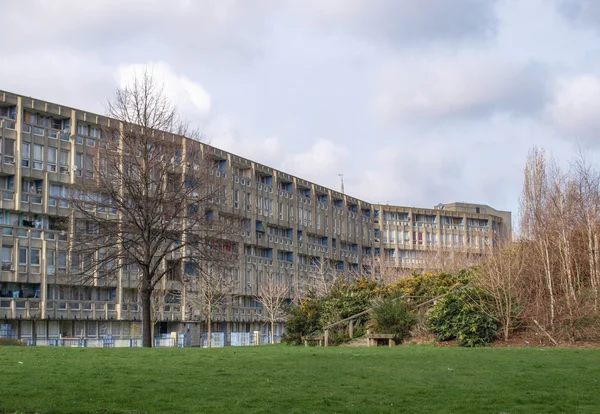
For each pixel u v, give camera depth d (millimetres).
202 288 75250
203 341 83812
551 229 44688
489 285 38531
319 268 97250
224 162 91812
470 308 37531
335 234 118000
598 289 39219
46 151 67625
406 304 42656
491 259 41156
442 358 26859
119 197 46188
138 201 45031
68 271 58500
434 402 17109
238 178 94562
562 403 17078
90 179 49656
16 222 65625
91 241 46625
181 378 19828
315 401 16812
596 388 19344
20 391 16953
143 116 46719
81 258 52406
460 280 47906
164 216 46375
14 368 21203
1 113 65875
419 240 135625
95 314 71062
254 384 19094
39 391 17016
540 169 53375
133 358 25203
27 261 65500
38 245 66500
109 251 50531
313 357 26734
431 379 20906
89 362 23484
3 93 64750
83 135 70688
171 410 15406
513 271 39281
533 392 18578
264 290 91562
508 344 36781
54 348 30172
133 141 45969
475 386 19531
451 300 38938
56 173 68188
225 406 15930
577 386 19641
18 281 64688
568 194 47344
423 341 38531
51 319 67188
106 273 48688
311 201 112062
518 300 38031
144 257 46219
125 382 18781
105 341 69312
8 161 64750
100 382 18641
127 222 45375
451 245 124125
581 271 43562
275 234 103188
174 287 77062
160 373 20797
